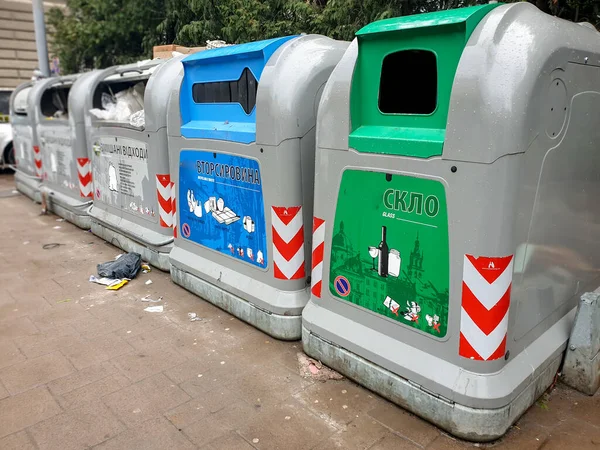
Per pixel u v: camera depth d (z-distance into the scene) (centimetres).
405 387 255
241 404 271
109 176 548
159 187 454
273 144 308
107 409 269
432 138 229
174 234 441
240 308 363
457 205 222
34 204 807
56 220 697
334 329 290
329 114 272
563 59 220
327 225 288
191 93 393
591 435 242
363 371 276
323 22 637
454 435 240
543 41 211
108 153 539
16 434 250
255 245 345
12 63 1556
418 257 244
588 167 267
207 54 366
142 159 473
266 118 309
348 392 280
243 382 292
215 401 274
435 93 258
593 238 297
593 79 249
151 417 262
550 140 227
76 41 1148
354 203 269
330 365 299
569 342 276
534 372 249
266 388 285
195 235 409
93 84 574
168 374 302
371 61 254
